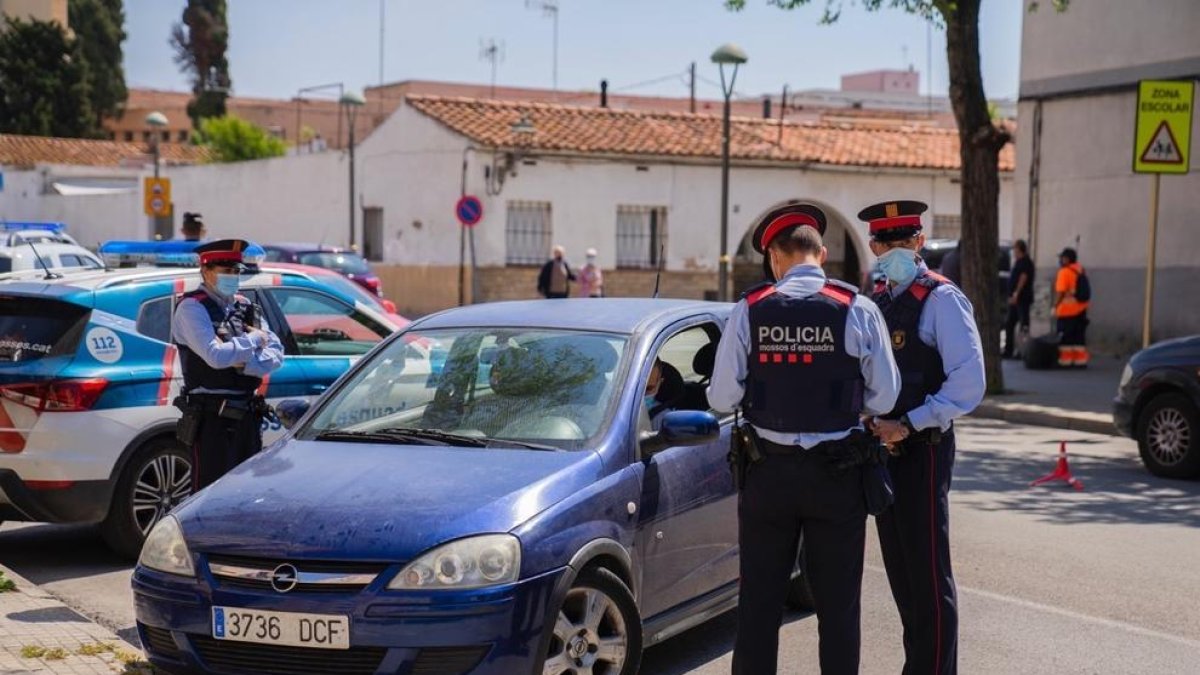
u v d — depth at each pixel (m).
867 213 5.31
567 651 5.09
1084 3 21.52
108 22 72.38
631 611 5.37
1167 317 20.47
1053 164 22.22
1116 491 10.73
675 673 6.12
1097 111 21.45
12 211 49.56
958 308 5.14
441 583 4.78
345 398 6.27
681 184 32.38
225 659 4.97
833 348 4.78
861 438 4.83
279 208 38.56
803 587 7.05
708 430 5.61
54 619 6.46
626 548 5.43
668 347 6.27
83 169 50.38
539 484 5.21
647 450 5.69
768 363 4.82
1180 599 7.34
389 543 4.85
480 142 30.39
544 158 30.97
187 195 42.19
